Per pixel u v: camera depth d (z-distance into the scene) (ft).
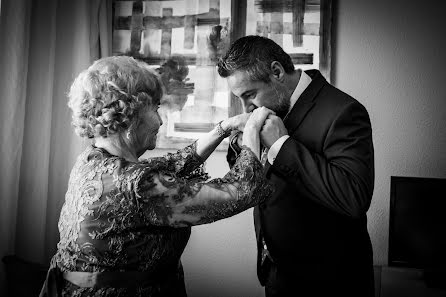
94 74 3.17
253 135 3.65
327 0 7.42
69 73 7.59
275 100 4.17
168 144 7.80
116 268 3.04
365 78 7.47
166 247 3.19
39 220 6.95
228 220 7.80
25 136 6.99
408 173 7.36
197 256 7.86
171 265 3.37
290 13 7.50
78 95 3.18
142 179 2.96
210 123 7.71
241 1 7.65
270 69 4.06
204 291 7.83
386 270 6.88
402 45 7.41
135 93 3.22
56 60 7.59
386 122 7.41
